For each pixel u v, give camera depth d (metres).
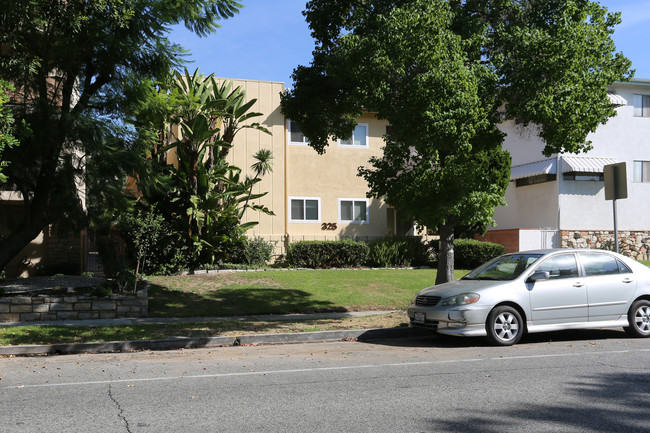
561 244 23.75
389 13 10.95
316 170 24.02
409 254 22.47
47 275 17.97
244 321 12.38
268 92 23.38
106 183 13.39
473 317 9.39
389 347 9.80
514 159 26.94
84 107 13.52
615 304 10.18
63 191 13.29
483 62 12.45
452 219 12.81
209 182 19.19
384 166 12.90
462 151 11.04
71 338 10.07
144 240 17.28
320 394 6.21
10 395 6.32
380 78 10.93
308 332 10.79
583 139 11.35
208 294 15.52
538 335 10.86
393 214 26.61
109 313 12.91
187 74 18.78
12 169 12.27
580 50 10.79
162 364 8.26
